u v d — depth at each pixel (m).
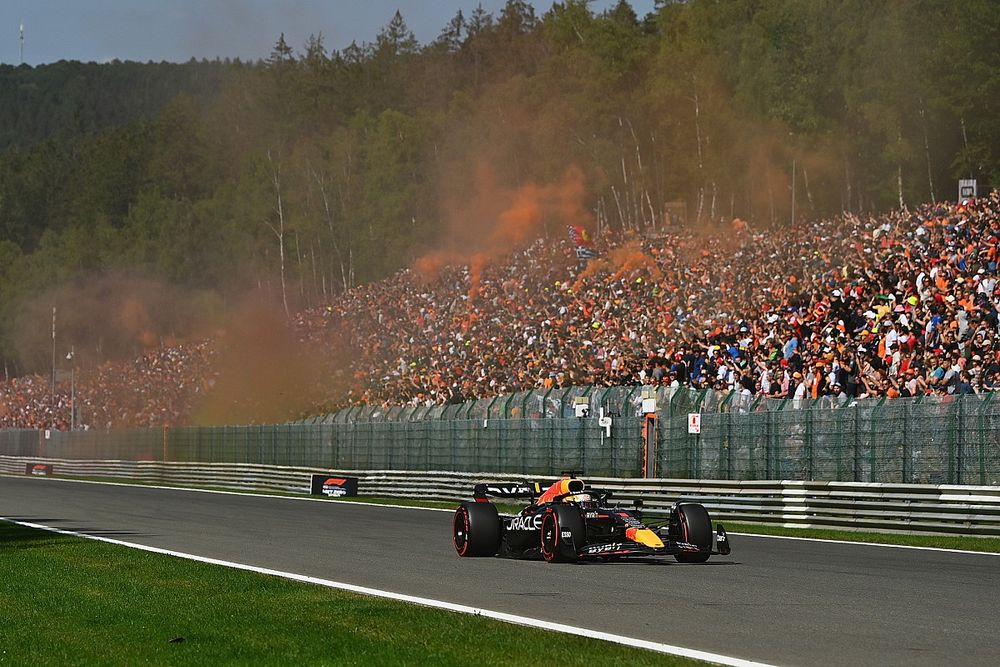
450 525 59.72
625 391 78.81
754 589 31.61
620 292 112.75
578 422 74.81
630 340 99.50
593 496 39.84
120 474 135.12
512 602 29.48
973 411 52.84
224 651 23.08
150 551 45.72
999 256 74.25
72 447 152.12
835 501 56.72
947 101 142.00
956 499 51.47
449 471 85.00
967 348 65.38
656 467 69.12
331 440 99.69
